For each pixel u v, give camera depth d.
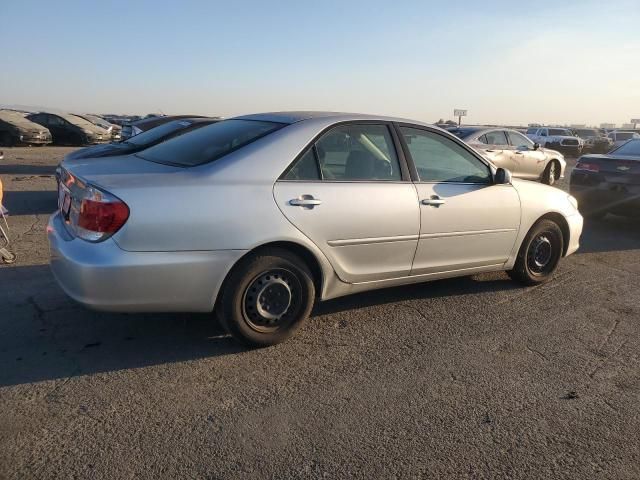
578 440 2.87
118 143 9.35
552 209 5.23
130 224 3.16
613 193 8.52
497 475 2.56
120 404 3.02
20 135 24.17
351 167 4.01
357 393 3.25
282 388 3.28
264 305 3.67
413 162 4.32
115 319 4.12
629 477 2.59
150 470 2.49
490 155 12.90
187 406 3.03
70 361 3.47
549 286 5.46
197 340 3.85
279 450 2.68
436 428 2.92
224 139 3.97
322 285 3.91
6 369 3.33
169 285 3.30
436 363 3.68
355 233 3.90
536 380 3.50
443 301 4.89
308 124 3.92
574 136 32.91
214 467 2.54
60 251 3.34
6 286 4.71
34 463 2.50
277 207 3.56
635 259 6.84
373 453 2.69
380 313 4.54
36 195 9.88
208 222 3.34
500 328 4.34
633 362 3.82
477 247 4.71
